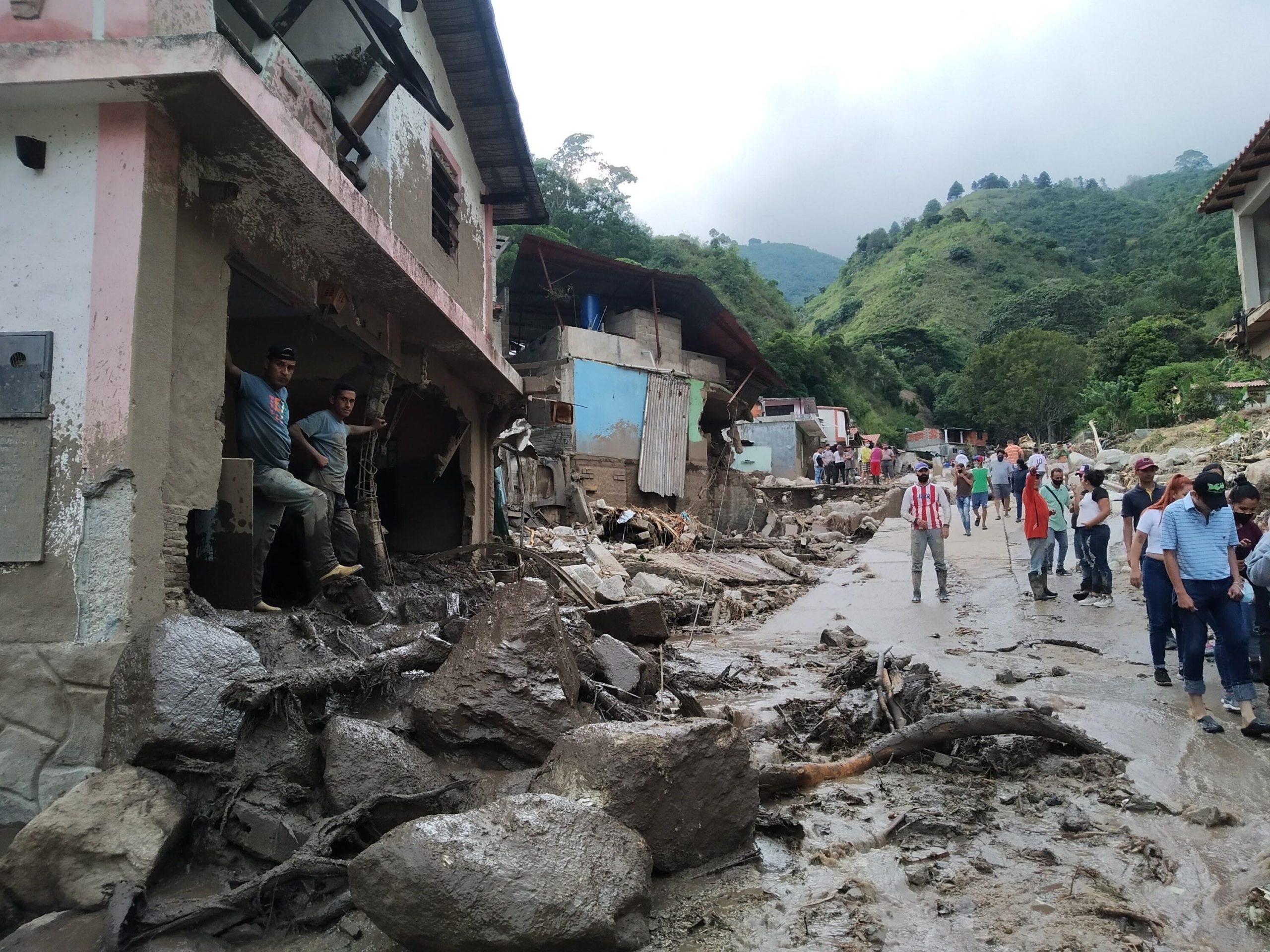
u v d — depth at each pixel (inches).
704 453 959.0
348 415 303.1
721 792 159.0
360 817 149.6
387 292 294.2
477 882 116.3
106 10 176.6
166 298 188.2
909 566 629.9
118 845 142.9
